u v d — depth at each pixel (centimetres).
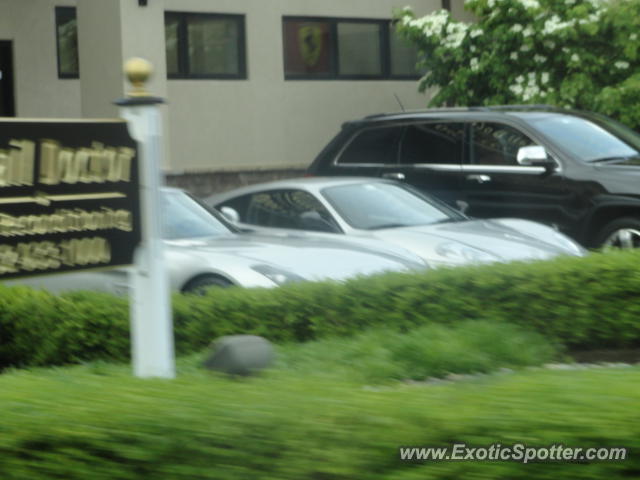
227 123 2211
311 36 2331
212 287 873
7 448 387
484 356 759
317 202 1313
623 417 351
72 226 599
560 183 1449
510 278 853
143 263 631
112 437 379
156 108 629
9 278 574
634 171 1407
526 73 1973
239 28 2234
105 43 1803
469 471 353
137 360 644
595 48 1966
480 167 1526
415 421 363
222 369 550
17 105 1962
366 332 834
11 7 1944
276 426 369
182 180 2088
